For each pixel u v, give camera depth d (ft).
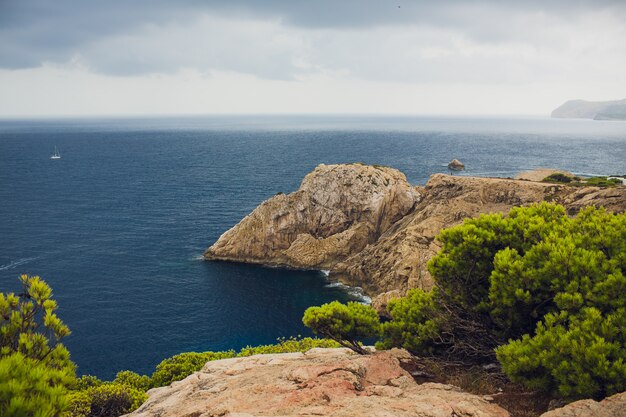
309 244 311.68
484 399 49.98
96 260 298.35
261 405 49.55
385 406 44.62
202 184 581.12
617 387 42.70
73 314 222.07
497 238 66.44
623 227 57.36
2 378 31.32
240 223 321.52
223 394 55.26
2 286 249.96
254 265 307.78
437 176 320.70
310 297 256.32
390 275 254.06
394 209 312.91
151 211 433.07
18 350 39.93
